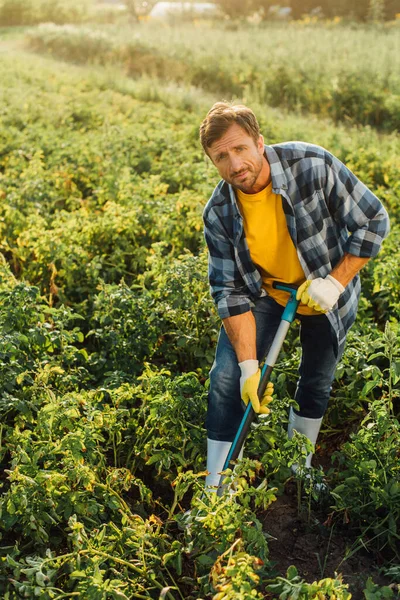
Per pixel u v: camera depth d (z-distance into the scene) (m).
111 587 2.54
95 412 3.28
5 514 2.96
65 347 4.12
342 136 10.26
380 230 3.02
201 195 6.58
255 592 2.34
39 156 8.14
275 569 3.18
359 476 3.23
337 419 4.07
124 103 13.59
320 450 4.03
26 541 3.21
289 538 3.37
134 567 2.80
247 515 2.78
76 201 7.38
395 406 4.16
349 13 34.97
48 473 2.93
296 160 2.91
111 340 4.40
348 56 17.33
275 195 2.96
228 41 21.30
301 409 3.55
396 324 4.18
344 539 3.31
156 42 22.17
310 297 3.00
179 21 36.81
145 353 4.47
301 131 10.23
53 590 2.81
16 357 3.95
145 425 3.52
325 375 3.42
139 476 3.76
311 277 3.11
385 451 3.19
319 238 3.03
